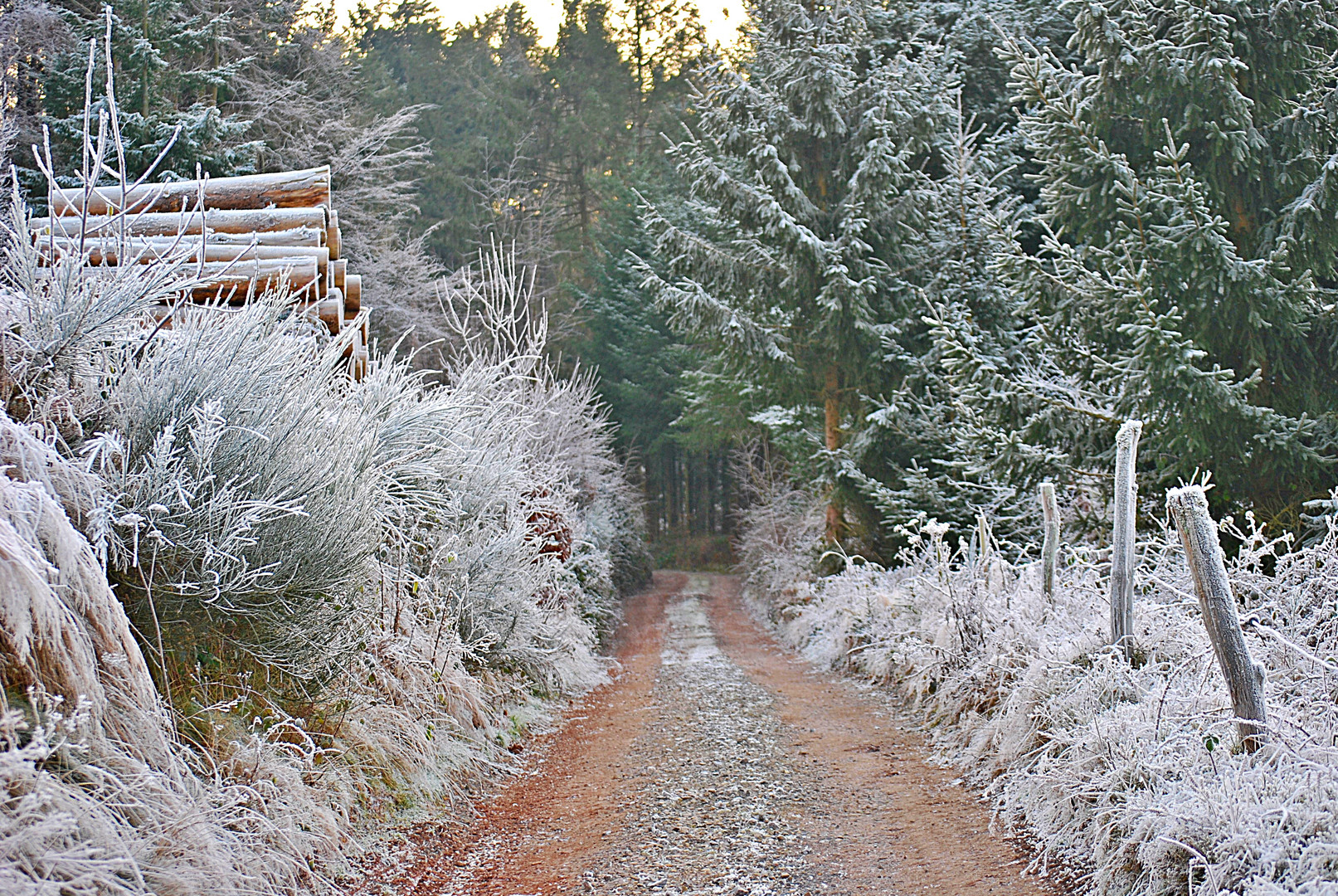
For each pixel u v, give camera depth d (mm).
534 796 6004
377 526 5453
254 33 19562
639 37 44312
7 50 12984
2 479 2971
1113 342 10273
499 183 34562
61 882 2553
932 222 17156
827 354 17438
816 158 17984
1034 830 4711
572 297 37719
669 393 36938
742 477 32000
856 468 16375
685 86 42375
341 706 5199
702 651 14961
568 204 41062
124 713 3359
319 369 5055
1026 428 10500
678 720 8398
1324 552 5277
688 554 41531
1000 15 19297
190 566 3861
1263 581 5590
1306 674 4543
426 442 6711
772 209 16203
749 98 17250
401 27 38000
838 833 4938
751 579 26609
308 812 4152
